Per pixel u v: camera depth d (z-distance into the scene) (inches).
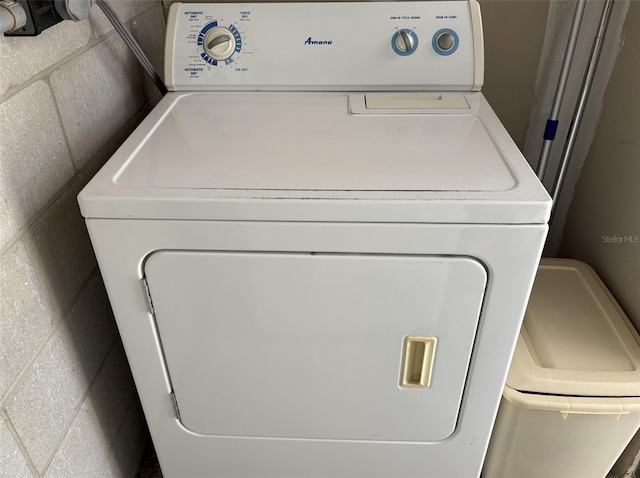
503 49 58.4
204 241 32.4
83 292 41.7
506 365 37.1
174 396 40.5
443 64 46.1
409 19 46.1
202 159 35.0
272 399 40.1
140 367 38.9
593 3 54.6
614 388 42.9
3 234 31.0
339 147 36.4
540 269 56.6
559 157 63.7
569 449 46.8
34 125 33.9
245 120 41.3
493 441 47.9
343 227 31.3
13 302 32.1
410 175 32.7
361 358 37.3
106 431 46.2
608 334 48.4
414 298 34.1
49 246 36.3
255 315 35.5
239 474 45.9
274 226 31.5
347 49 46.2
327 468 44.7
